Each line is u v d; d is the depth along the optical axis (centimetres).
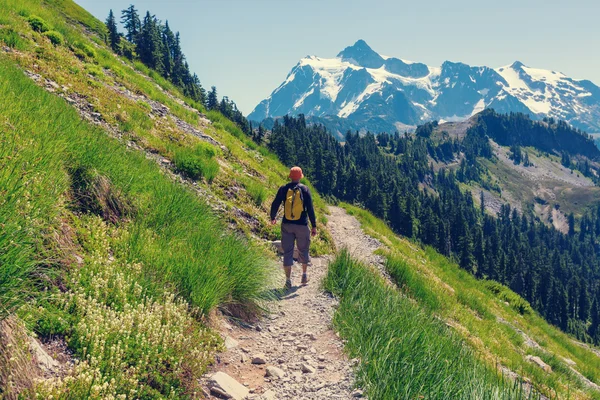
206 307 634
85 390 369
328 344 666
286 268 934
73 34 2467
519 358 1273
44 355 391
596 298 18525
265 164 2416
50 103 955
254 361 585
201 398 467
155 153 1370
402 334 665
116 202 770
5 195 439
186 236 806
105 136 989
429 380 539
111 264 581
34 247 450
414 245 2927
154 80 2962
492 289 2747
